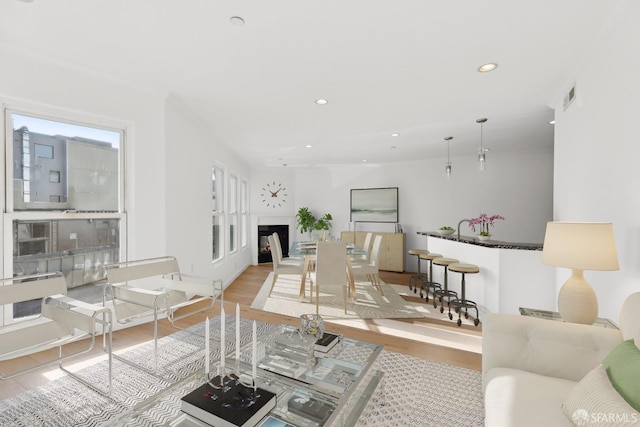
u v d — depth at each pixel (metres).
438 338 3.02
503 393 1.39
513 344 1.67
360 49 2.28
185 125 3.79
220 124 4.16
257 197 7.75
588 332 1.57
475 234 6.18
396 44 2.21
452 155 6.16
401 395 2.05
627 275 1.81
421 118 3.86
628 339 1.36
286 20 1.95
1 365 2.32
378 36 2.11
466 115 3.74
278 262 4.52
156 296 2.31
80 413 1.81
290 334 2.25
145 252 3.21
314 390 1.60
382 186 7.15
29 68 2.48
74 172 2.82
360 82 2.84
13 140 2.48
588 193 2.32
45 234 2.63
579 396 1.17
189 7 1.85
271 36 2.13
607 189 2.03
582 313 1.85
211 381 1.55
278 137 4.82
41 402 1.91
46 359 2.43
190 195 3.94
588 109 2.31
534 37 2.10
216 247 5.21
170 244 3.48
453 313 3.78
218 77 2.79
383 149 5.65
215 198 5.19
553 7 1.79
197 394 1.43
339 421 1.45
